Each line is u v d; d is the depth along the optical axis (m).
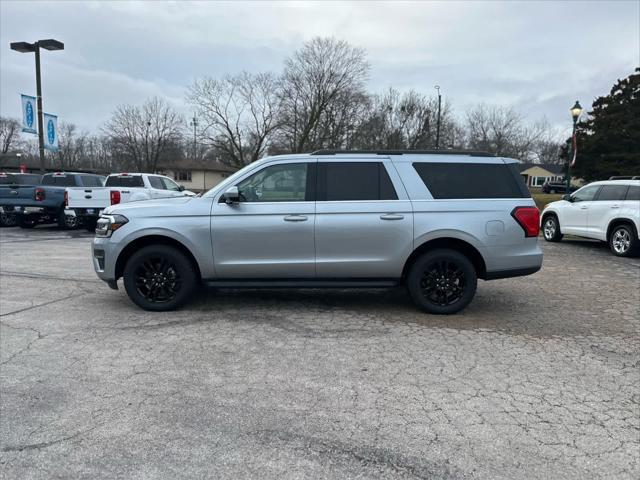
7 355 4.14
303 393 3.46
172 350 4.29
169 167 63.38
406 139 47.25
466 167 5.45
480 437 2.90
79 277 7.42
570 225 12.09
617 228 10.48
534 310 5.74
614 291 6.82
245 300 6.05
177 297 5.42
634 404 3.34
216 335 4.70
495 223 5.28
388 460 2.67
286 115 44.16
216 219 5.25
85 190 13.24
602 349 4.41
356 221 5.22
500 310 5.73
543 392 3.51
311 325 5.03
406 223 5.22
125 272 5.40
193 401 3.33
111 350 4.28
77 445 2.79
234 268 5.32
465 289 5.36
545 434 2.94
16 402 3.30
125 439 2.85
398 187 5.31
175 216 5.29
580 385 3.63
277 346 4.40
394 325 5.05
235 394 3.44
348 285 5.36
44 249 10.52
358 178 5.34
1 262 8.77
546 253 10.75
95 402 3.31
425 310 5.43
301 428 2.99
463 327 5.01
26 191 14.25
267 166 5.38
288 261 5.29
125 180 14.51
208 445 2.80
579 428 3.01
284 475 2.53
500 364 4.02
